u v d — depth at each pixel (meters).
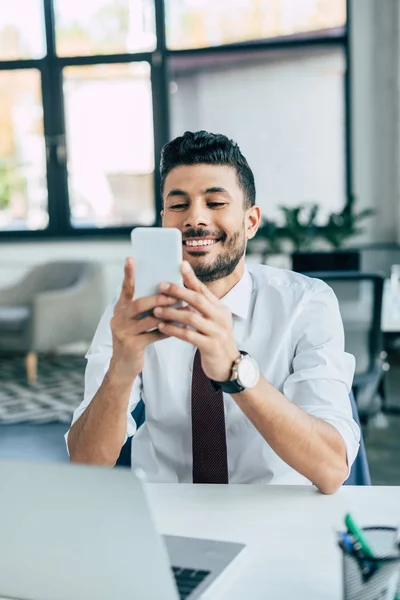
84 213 6.46
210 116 6.20
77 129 6.38
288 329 1.38
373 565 0.73
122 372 1.10
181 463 1.39
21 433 3.91
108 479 0.71
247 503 1.11
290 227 5.65
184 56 6.16
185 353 1.36
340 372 1.33
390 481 3.15
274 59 6.02
